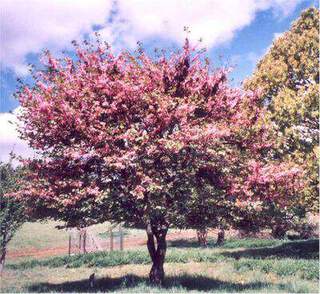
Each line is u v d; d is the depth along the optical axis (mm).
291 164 16188
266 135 13891
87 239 34188
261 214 12773
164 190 10438
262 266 16719
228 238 30281
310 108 18125
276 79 19812
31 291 13328
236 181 11914
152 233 12641
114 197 10695
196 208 11703
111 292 11359
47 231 41562
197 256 20547
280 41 20797
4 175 15555
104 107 11234
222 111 12516
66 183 10867
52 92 11586
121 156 10594
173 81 12141
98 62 11797
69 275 18047
